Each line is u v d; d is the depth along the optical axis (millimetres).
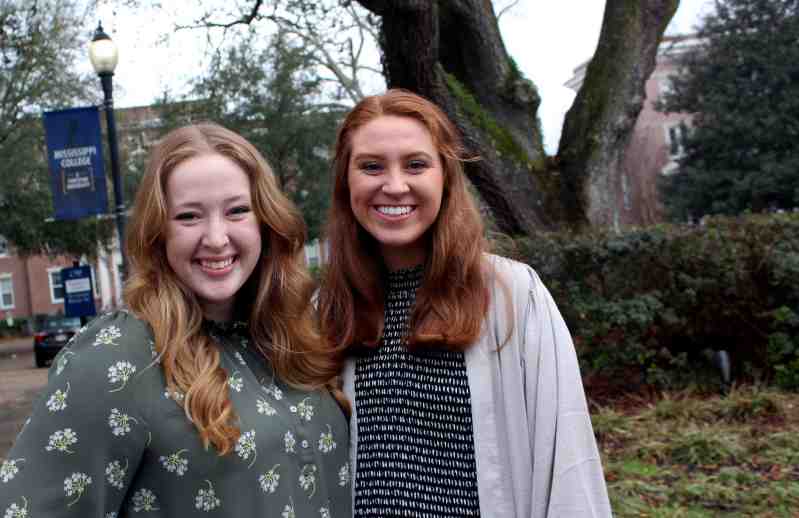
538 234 6520
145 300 1736
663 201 23703
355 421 2078
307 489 1821
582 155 7547
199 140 1837
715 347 6531
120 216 8531
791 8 20953
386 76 6793
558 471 1795
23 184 21453
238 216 1836
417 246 2162
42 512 1468
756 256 6203
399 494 1974
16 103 19391
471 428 1941
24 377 15031
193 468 1604
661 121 30328
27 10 18422
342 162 2178
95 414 1537
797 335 6211
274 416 1769
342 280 2188
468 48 7891
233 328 1973
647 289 6289
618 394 6340
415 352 2039
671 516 3695
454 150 2123
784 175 20047
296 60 18922
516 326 1949
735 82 21703
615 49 7719
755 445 4699
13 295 39688
